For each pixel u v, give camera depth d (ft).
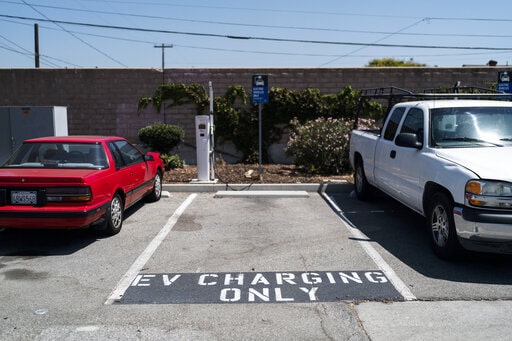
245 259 20.10
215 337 13.41
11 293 16.71
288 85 49.26
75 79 49.14
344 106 49.19
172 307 15.38
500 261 19.54
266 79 38.22
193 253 21.01
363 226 25.59
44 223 20.70
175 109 49.44
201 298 16.06
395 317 14.56
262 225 25.96
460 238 18.02
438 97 27.63
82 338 13.38
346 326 14.01
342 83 49.29
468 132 21.72
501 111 22.72
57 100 49.42
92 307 15.44
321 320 14.39
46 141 24.82
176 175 41.68
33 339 13.33
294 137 43.32
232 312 14.98
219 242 22.67
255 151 49.49
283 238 23.31
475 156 19.42
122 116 49.49
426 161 20.97
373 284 17.17
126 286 17.21
